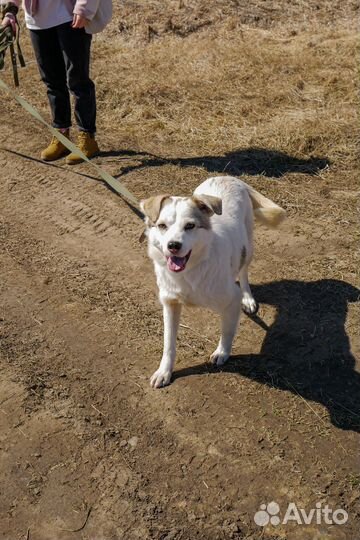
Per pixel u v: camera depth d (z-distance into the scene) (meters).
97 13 2.94
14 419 1.87
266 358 2.05
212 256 1.84
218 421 1.84
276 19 4.62
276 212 2.18
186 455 1.74
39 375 2.03
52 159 3.27
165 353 1.98
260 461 1.71
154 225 1.82
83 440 1.80
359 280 2.36
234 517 1.58
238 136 3.36
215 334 2.18
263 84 3.80
